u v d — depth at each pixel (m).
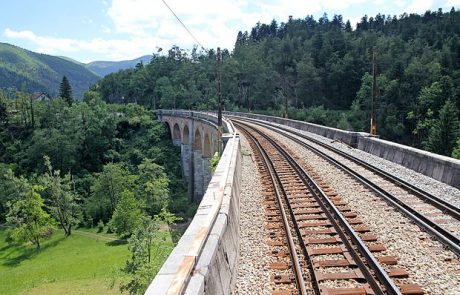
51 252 41.31
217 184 10.03
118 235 42.34
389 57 103.25
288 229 9.50
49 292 28.19
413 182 14.34
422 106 76.44
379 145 20.92
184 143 67.19
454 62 96.69
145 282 21.00
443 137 58.22
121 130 86.38
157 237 25.42
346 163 18.81
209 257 5.58
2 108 89.69
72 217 48.41
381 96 86.06
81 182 69.12
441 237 8.59
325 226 9.91
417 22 155.88
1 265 38.81
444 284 6.83
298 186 14.47
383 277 6.88
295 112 93.88
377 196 12.63
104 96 143.88
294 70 117.25
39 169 71.94
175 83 122.44
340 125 83.75
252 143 27.80
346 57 108.44
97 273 30.83
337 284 6.98
